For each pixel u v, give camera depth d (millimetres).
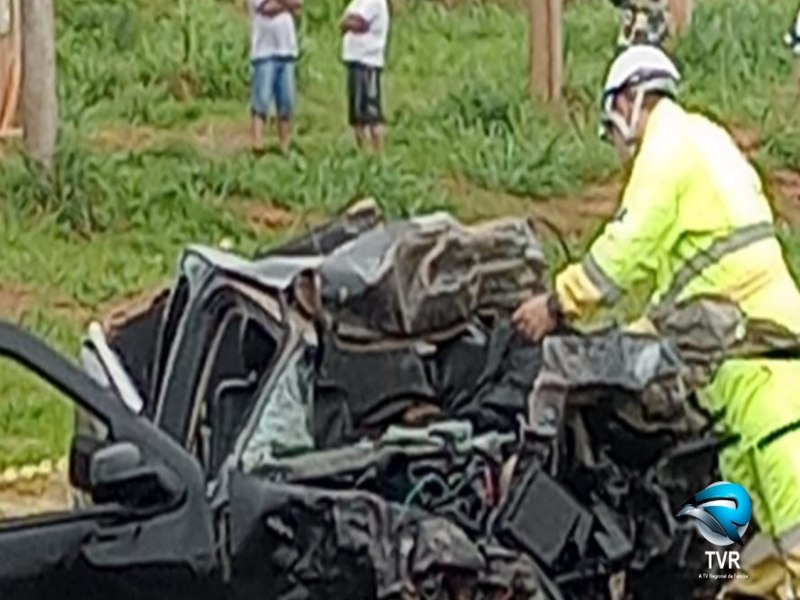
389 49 21875
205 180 17406
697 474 7312
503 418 7426
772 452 7539
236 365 7617
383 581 6773
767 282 7641
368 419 7367
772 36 21109
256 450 7211
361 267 7418
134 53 21234
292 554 6766
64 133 18234
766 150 18766
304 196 17344
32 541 6625
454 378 7473
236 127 19688
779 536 7543
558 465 7145
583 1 22922
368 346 7395
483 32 22844
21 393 12258
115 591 6672
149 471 6660
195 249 7926
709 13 21391
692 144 7656
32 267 15555
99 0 22250
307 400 7352
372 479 7062
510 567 6953
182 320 7719
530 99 19594
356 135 18859
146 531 6676
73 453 7539
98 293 15203
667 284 7715
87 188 16828
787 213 17500
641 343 7297
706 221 7648
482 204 17375
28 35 16891
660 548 7223
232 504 6773
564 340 7285
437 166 18219
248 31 21938
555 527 7059
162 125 19656
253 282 7625
